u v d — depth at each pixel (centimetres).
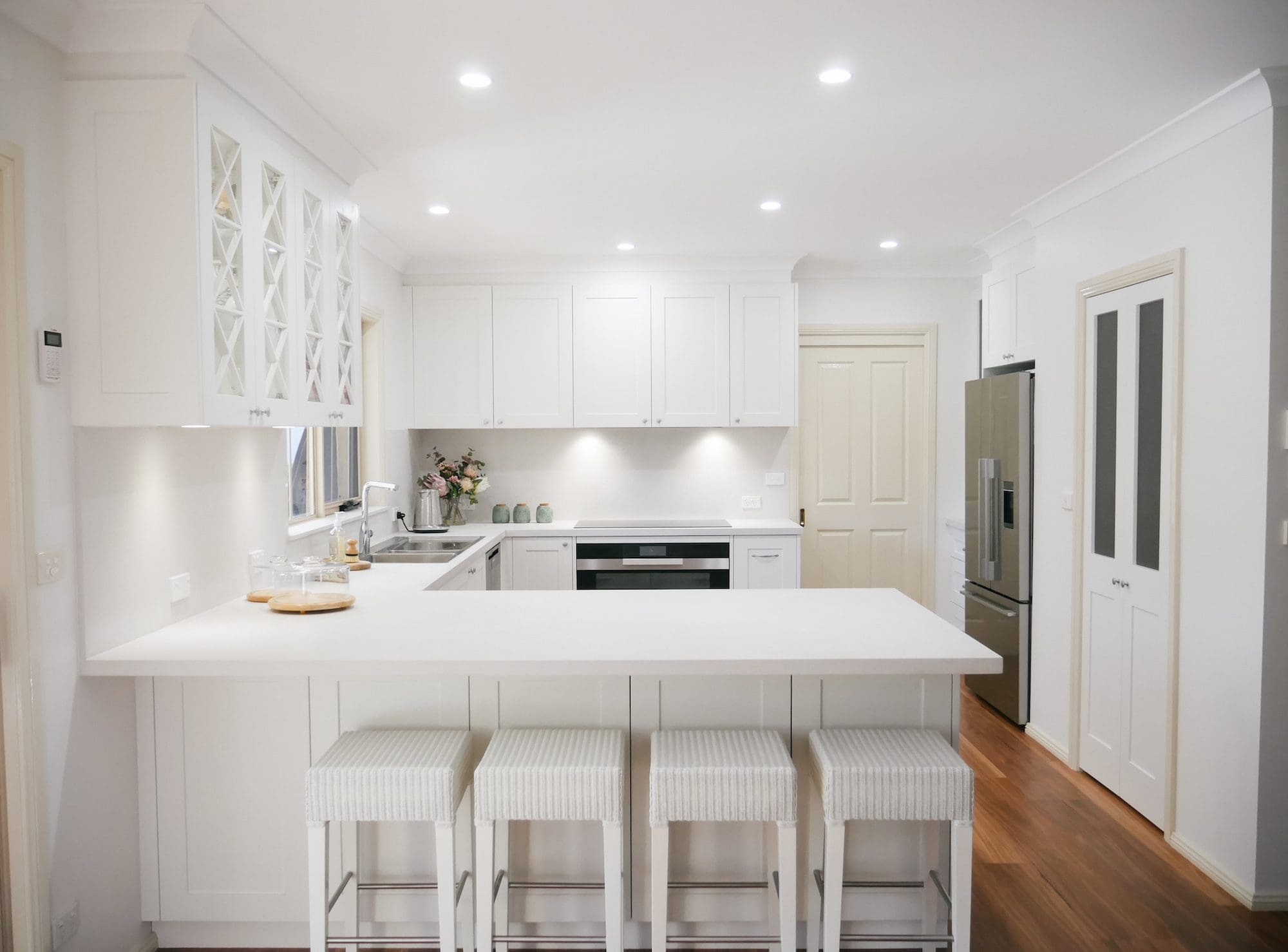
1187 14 217
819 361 566
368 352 472
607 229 443
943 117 286
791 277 552
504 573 521
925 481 567
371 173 343
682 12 214
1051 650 396
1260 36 230
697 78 254
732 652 228
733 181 359
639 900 242
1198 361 290
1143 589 323
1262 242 261
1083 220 365
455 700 241
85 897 221
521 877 242
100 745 227
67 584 215
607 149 316
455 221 425
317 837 214
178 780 243
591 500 568
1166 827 307
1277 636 261
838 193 379
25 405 200
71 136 215
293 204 273
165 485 258
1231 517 275
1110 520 348
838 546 573
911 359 566
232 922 247
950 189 374
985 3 211
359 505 432
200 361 215
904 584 573
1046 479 400
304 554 366
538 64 244
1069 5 212
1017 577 425
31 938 201
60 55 213
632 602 292
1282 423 259
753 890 243
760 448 566
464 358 526
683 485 568
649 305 524
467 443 566
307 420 283
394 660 221
